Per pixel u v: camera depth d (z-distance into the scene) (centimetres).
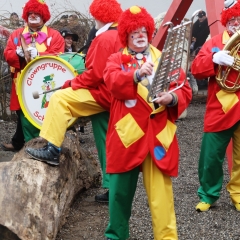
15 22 802
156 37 711
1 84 816
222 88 417
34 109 518
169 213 338
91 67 390
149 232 397
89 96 396
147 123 335
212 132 425
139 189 497
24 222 321
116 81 324
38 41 562
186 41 344
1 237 312
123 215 350
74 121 443
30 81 512
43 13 562
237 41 404
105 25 410
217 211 441
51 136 395
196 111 962
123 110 336
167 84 332
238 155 438
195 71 426
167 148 334
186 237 389
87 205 459
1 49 772
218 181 439
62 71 499
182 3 665
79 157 469
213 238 388
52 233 344
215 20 534
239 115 414
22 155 412
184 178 539
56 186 378
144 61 338
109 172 341
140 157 333
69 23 853
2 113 849
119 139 336
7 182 343
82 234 394
